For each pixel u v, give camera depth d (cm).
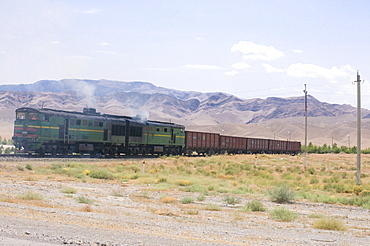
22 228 1033
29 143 4612
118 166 4538
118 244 912
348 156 11912
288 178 4466
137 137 6100
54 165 4044
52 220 1270
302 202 2709
